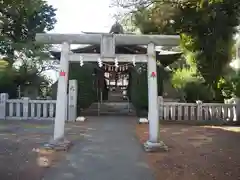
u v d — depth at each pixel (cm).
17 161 680
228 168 645
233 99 1377
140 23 1480
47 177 580
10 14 1834
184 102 1520
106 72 2009
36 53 1922
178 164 676
